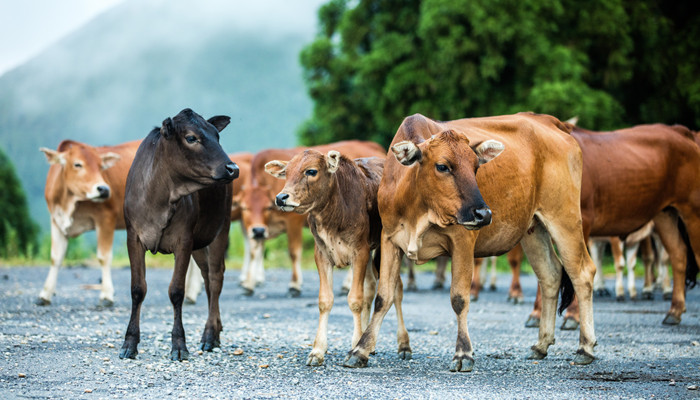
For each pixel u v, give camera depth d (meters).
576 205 8.67
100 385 6.73
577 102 23.70
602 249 16.61
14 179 37.47
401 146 7.29
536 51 24.97
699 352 8.96
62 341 9.01
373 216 8.62
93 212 13.40
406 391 6.67
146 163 8.49
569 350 9.16
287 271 24.11
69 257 26.81
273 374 7.38
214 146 8.17
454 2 25.12
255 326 10.96
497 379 7.28
